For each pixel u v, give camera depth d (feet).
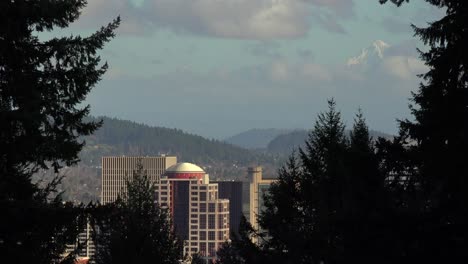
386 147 134.51
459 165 127.13
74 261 143.33
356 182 127.13
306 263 210.18
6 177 137.90
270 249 316.60
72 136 145.48
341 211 124.57
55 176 146.82
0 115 131.64
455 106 132.57
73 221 138.41
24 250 137.08
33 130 137.90
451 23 133.08
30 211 135.33
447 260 118.21
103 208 140.97
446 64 133.80
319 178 275.18
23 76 138.21
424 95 135.44
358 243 121.70
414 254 118.93
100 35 145.48
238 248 335.67
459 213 119.34
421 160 130.62
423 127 133.08
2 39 137.28
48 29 142.82
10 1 136.26
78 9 143.33
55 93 142.92
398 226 119.03
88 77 144.25
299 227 279.69
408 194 126.11
